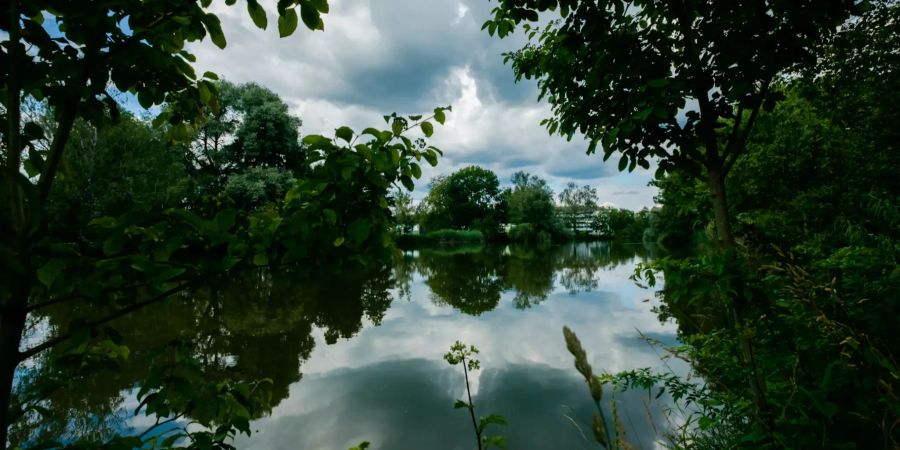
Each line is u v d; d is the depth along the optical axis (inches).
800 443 59.4
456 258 1330.0
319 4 51.0
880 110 175.6
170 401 53.0
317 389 232.2
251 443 174.2
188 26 54.0
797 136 229.8
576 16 92.7
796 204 207.2
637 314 399.5
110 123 54.1
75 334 41.5
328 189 53.3
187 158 1079.0
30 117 551.2
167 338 319.3
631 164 91.9
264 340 325.4
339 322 392.5
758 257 74.3
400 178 57.9
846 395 60.4
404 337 341.4
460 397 217.6
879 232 115.4
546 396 213.3
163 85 60.1
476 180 2888.8
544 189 2637.8
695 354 99.0
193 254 48.2
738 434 94.5
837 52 160.1
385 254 56.9
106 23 45.0
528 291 584.1
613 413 45.7
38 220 36.4
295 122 1184.2
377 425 188.7
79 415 187.9
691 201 138.0
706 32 78.9
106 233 42.7
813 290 64.7
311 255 54.0
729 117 85.7
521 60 129.3
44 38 45.4
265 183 986.7
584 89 99.6
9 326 38.1
